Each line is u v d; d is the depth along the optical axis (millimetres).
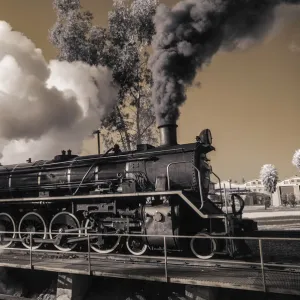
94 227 8250
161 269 6508
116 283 7363
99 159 8750
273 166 34062
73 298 6953
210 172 8414
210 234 6742
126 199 7973
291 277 5570
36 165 9953
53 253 8695
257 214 22375
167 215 7012
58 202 9055
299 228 14055
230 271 6109
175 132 8914
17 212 9867
